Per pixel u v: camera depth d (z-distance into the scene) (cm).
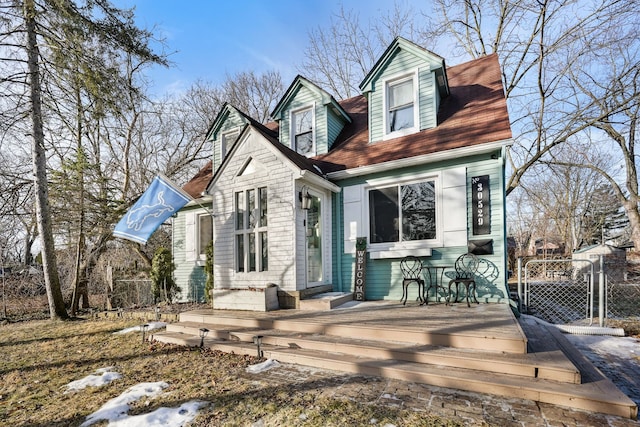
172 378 393
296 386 350
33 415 314
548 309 752
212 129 1059
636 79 1034
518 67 1252
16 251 1398
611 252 1477
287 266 665
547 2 1021
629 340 526
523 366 329
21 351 562
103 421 294
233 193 752
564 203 2669
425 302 630
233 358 466
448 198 661
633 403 265
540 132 1133
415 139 736
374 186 752
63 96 893
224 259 752
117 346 567
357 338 462
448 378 333
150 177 1596
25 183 986
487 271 621
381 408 292
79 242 1001
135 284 1109
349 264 764
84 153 1041
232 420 283
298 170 658
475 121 692
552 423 260
